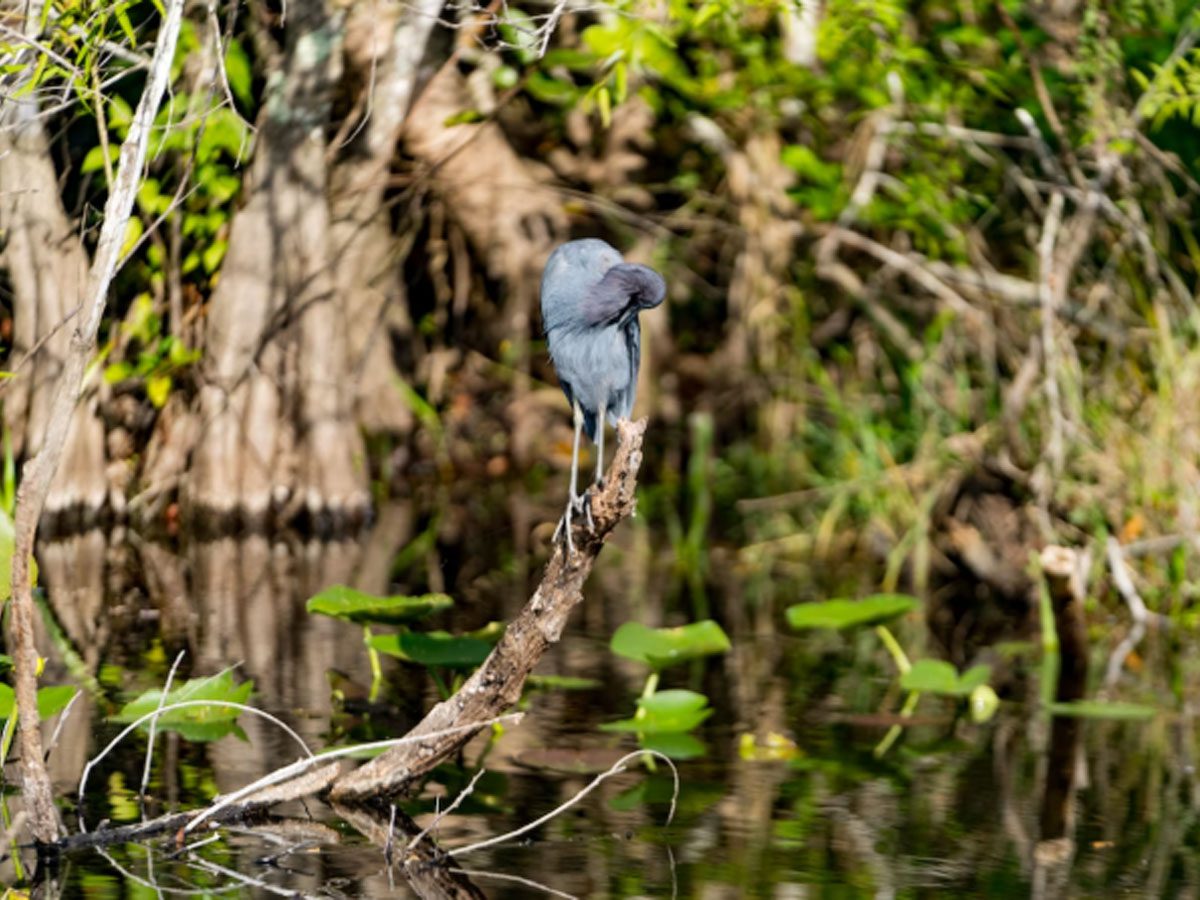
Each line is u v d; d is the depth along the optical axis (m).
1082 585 11.45
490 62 14.25
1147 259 13.02
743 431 17.55
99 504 13.70
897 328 15.66
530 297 17.03
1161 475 12.71
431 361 17.55
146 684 8.96
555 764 7.81
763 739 8.36
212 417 14.12
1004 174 15.67
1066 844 6.77
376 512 15.59
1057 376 13.53
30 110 11.94
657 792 7.39
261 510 14.26
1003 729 8.80
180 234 13.82
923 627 11.66
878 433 15.14
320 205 14.09
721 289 18.30
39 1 7.59
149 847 6.50
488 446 17.98
